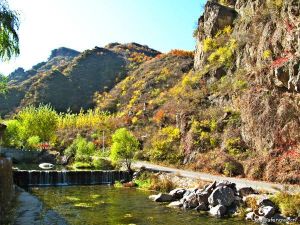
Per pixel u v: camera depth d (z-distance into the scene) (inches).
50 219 781.3
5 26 549.0
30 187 1365.7
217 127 1610.5
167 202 1051.9
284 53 1343.5
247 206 894.4
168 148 1772.9
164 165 1657.2
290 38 1306.6
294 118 1221.7
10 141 2442.2
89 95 4901.6
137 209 949.2
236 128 1512.1
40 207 861.2
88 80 5255.9
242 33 1846.7
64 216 851.4
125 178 1541.6
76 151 2108.8
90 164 1873.8
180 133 1818.4
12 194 912.3
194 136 1656.0
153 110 2596.0
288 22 1360.7
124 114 3014.3
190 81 2240.4
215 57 2116.1
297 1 1327.5
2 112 4421.8
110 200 1085.1
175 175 1318.9
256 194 935.0
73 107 4626.0
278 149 1219.2
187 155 1617.9
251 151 1362.0
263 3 1685.5
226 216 863.7
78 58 5821.9
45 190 1294.3
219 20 2235.5
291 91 1274.6
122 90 4138.8
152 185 1317.7
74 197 1138.0
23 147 2349.9
